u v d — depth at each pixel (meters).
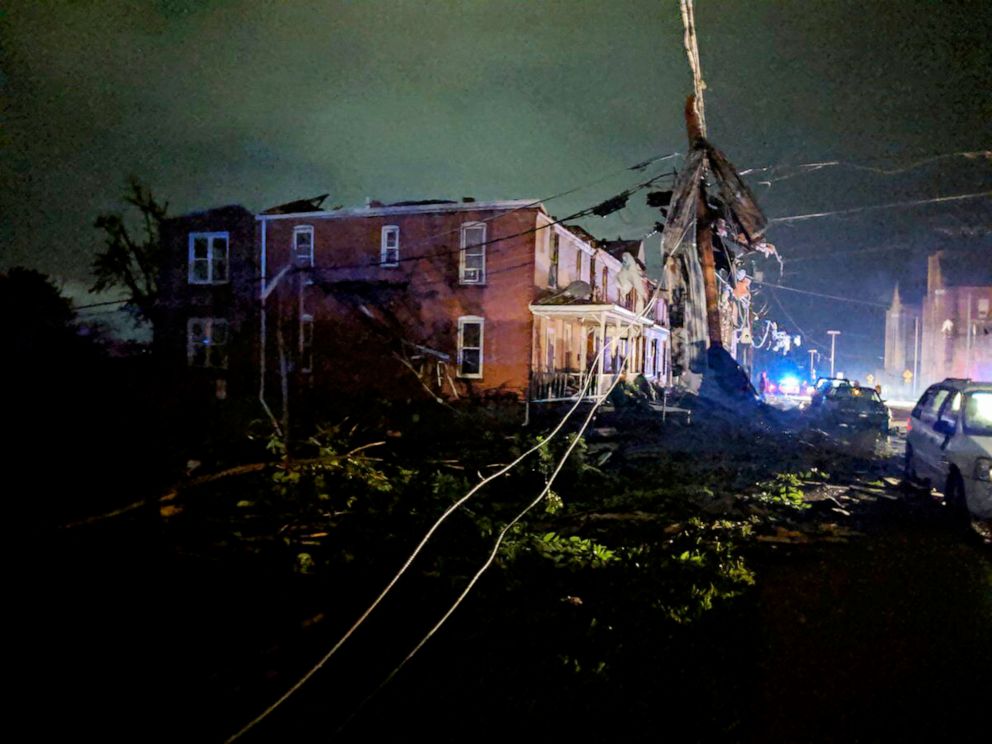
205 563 5.44
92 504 6.13
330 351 21.23
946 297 49.25
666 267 12.90
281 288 21.64
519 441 11.82
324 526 6.71
